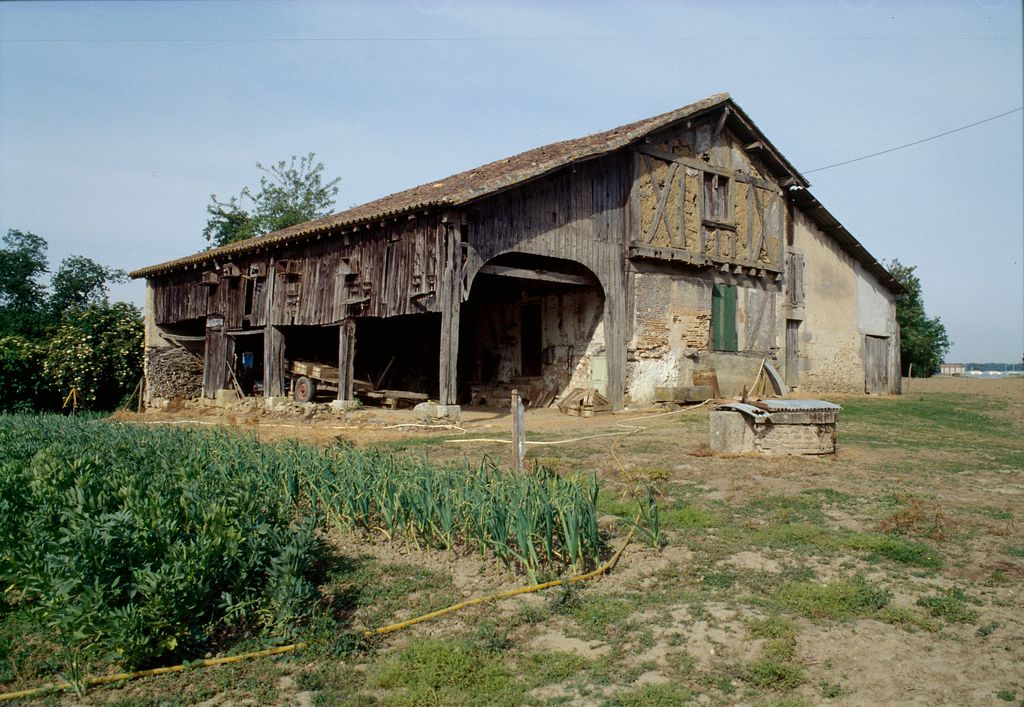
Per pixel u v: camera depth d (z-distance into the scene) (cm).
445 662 435
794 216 2102
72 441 935
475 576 582
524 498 605
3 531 527
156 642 449
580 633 481
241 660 454
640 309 1692
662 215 1717
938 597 510
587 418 1518
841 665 429
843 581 540
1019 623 470
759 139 1917
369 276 1529
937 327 4481
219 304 2025
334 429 1355
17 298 2886
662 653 450
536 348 1855
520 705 397
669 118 1677
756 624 474
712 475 867
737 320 1912
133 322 2444
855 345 2267
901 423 1378
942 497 760
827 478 844
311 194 3831
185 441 970
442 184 1995
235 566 502
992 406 1741
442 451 1088
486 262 1412
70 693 422
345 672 439
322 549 623
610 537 654
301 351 2094
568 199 1552
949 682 406
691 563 589
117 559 460
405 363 2202
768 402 994
